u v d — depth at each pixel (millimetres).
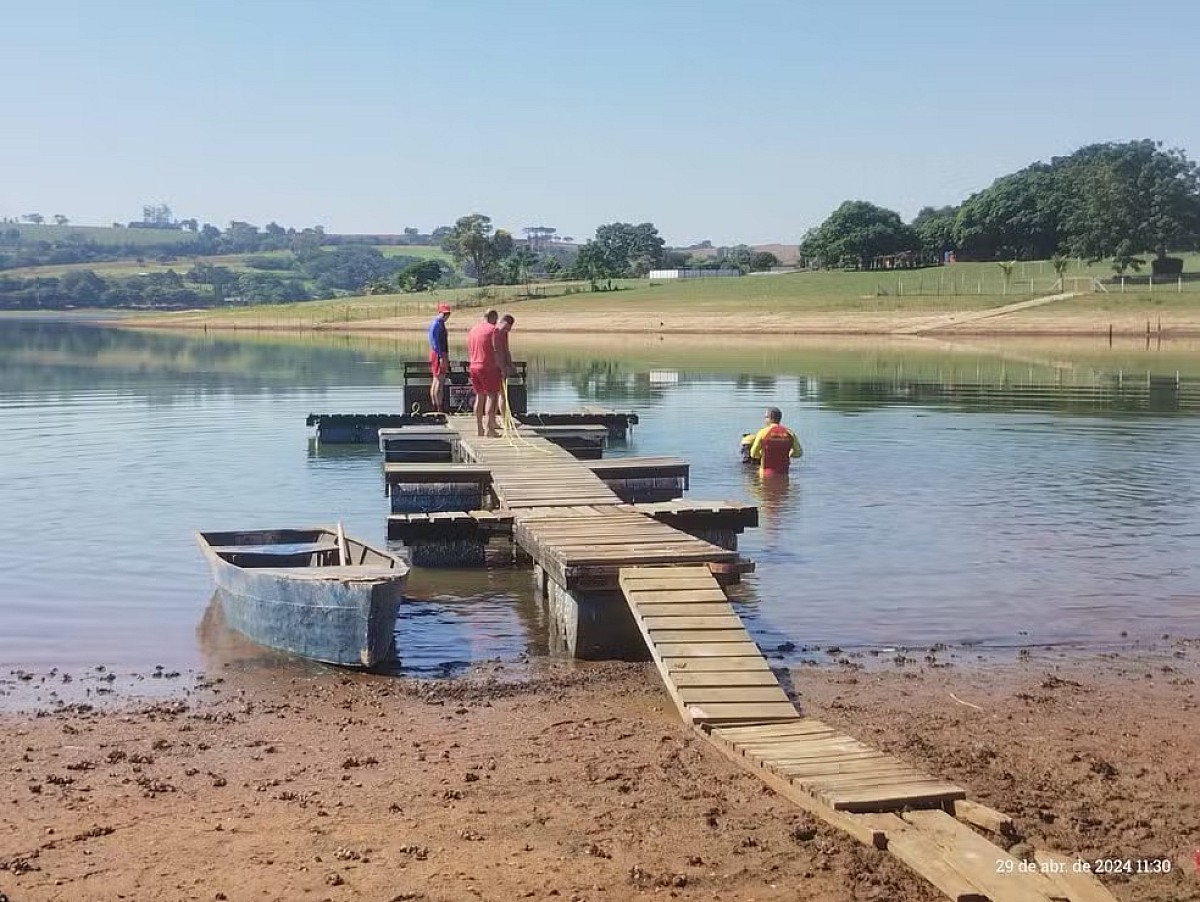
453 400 30406
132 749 9406
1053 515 18953
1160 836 7773
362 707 10477
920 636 12711
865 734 9680
